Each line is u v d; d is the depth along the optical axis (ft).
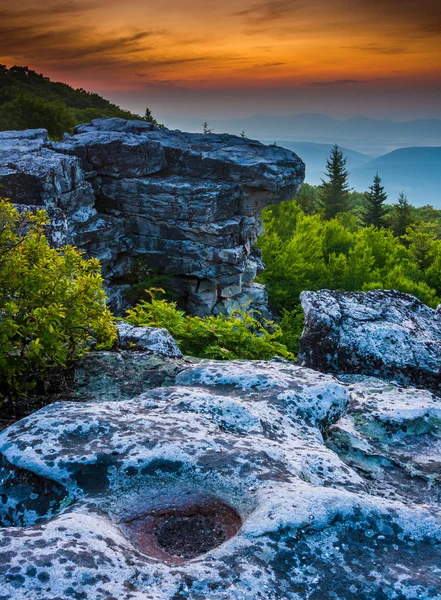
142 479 10.13
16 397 16.29
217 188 84.58
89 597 6.88
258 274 134.92
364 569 8.00
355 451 14.03
